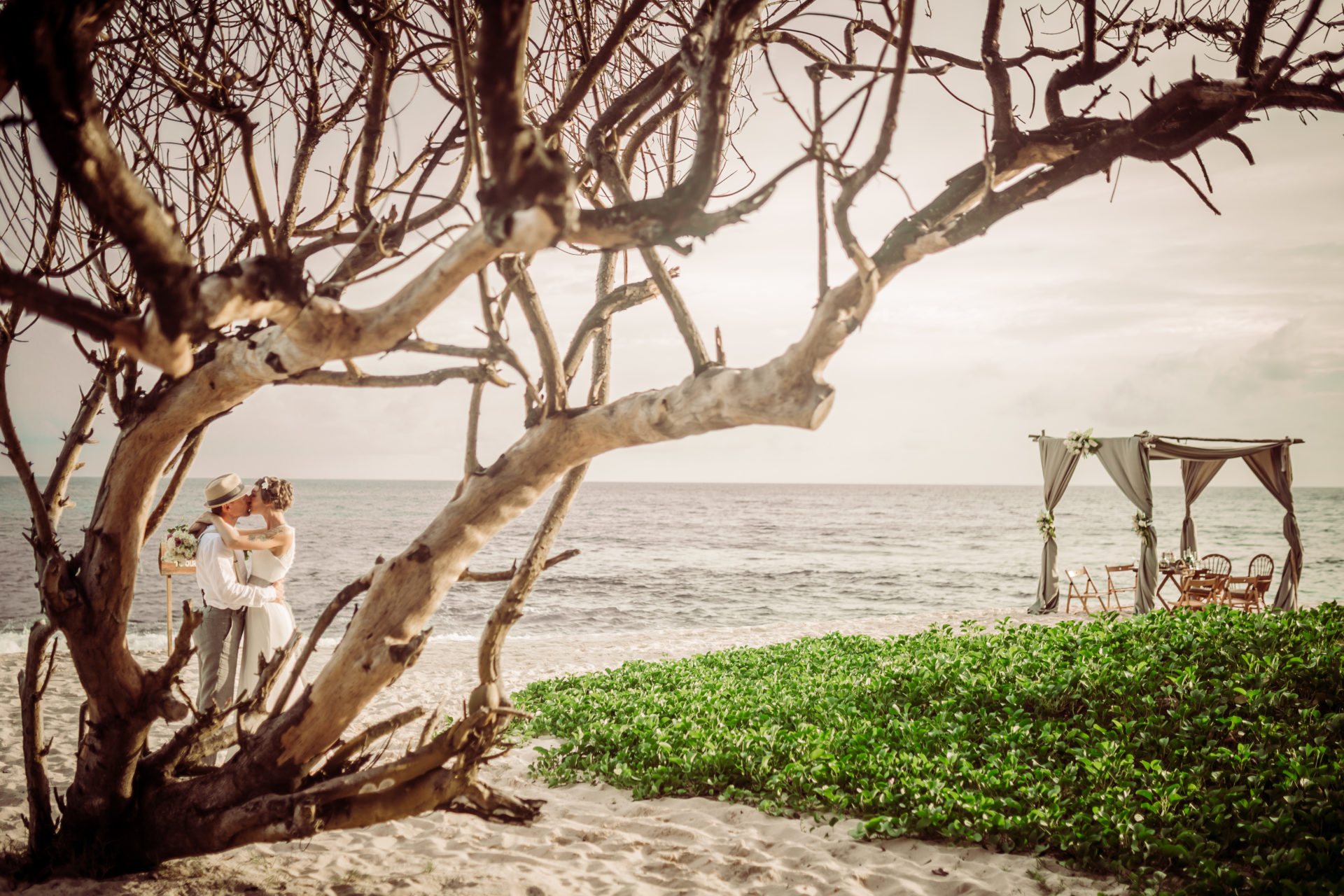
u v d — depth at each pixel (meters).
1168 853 4.27
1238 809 4.62
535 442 3.09
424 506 99.44
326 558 44.62
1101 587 30.67
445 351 2.76
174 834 3.59
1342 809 4.47
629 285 3.37
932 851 4.68
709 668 10.93
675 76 2.99
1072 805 4.91
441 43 2.85
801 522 83.12
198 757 3.91
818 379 2.38
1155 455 17.36
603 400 3.52
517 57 1.76
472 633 21.38
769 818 5.32
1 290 1.88
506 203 1.98
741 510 102.88
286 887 4.10
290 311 2.33
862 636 12.54
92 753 3.62
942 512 101.81
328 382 2.81
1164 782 5.05
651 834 5.12
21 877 3.81
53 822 4.43
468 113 2.02
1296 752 5.27
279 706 3.38
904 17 2.07
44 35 1.62
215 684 5.76
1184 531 18.55
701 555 49.50
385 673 3.13
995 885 4.21
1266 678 6.38
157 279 1.95
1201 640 7.54
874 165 2.17
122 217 1.83
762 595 31.02
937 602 28.92
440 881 4.29
